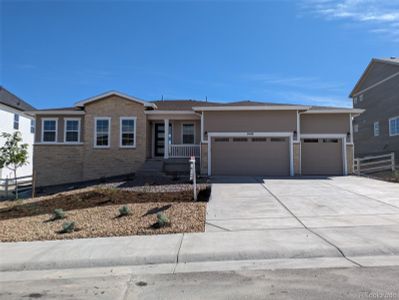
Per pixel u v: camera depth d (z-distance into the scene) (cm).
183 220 785
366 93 3102
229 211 876
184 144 2017
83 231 719
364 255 540
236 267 498
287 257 539
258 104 1916
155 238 650
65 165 1969
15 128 2630
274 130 1783
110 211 898
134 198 1075
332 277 443
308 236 635
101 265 527
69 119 2016
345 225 716
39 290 426
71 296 403
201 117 1817
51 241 652
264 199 1041
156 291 411
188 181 1464
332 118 1873
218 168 1792
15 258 549
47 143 1989
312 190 1214
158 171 1736
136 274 478
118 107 1936
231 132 1794
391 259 519
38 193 1568
